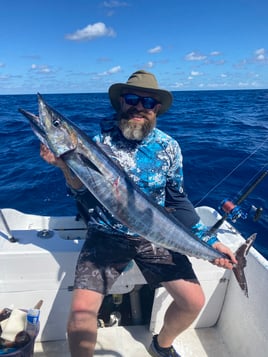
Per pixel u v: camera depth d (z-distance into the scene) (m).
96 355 2.55
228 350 2.71
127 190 2.21
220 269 2.75
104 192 2.17
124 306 2.99
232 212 2.66
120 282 2.64
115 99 2.71
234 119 17.12
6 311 2.40
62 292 2.54
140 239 2.48
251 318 2.48
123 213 2.22
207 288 2.78
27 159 8.48
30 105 30.81
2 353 2.07
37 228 3.13
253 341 2.43
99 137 2.57
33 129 2.11
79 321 2.15
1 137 11.87
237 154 8.38
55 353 2.55
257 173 6.88
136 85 2.39
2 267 2.43
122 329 2.81
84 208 2.63
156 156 2.52
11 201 5.81
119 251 2.44
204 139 10.76
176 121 16.56
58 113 2.11
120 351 2.61
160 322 2.76
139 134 2.43
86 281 2.29
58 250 2.47
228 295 2.80
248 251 2.46
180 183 2.66
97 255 2.41
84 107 27.62
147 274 2.53
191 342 2.77
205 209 3.44
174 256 2.52
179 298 2.39
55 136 2.09
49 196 5.99
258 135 11.58
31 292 2.51
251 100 38.25
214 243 2.64
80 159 2.13
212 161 7.78
